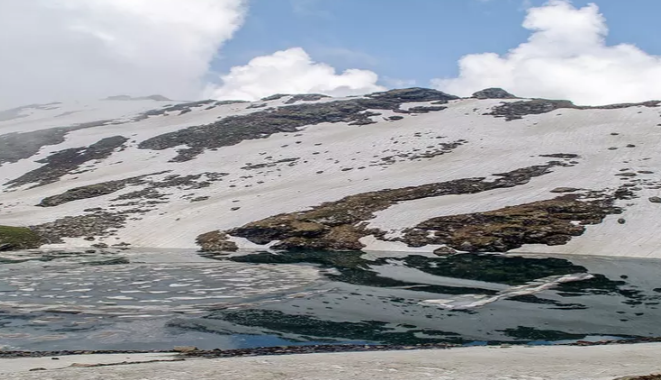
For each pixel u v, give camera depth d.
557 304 30.52
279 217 66.44
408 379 11.97
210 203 75.81
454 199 66.75
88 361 17.03
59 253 56.78
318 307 30.53
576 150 80.94
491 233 55.62
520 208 60.00
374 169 85.19
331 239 59.78
